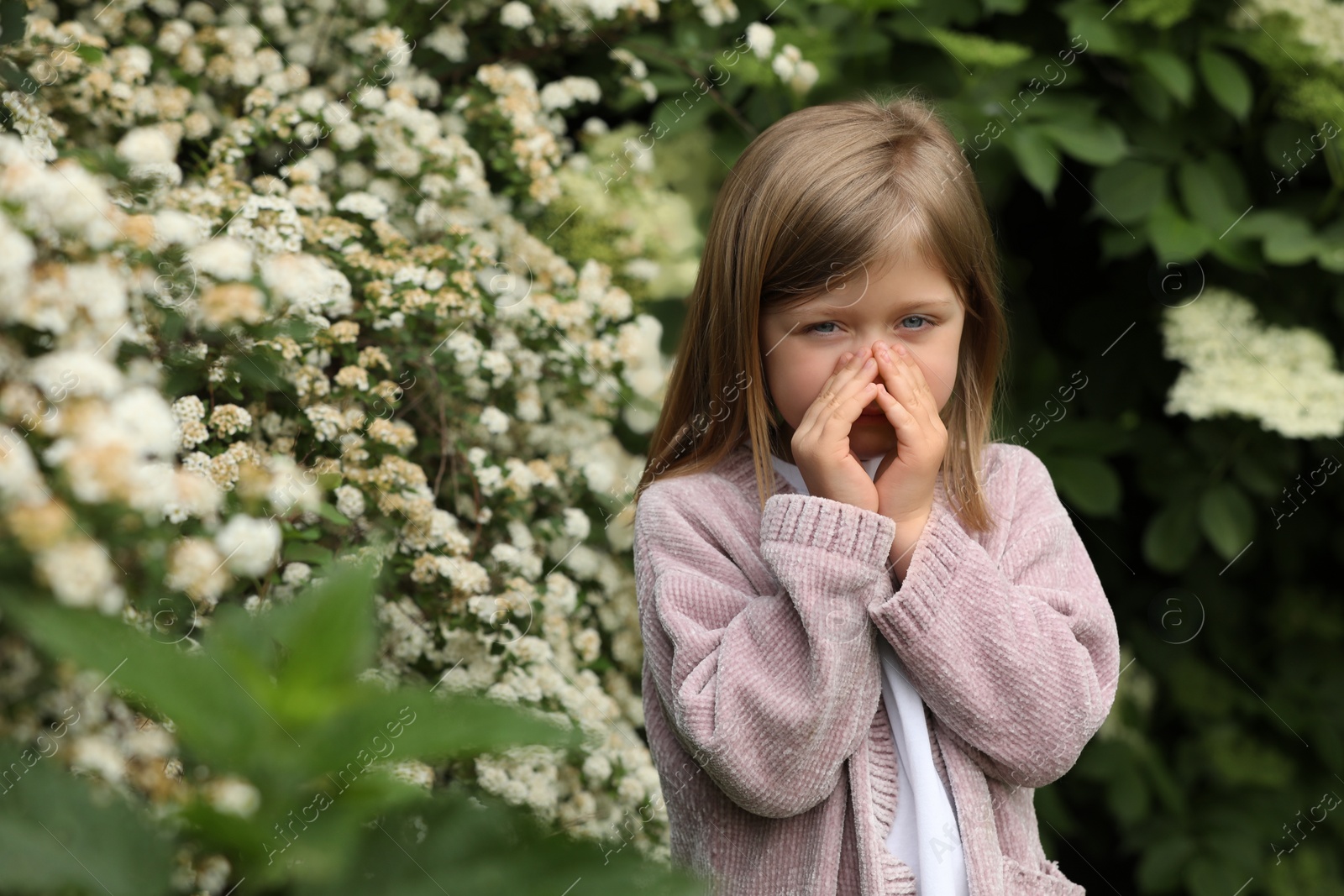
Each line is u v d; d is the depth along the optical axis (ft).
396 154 5.36
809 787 3.18
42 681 1.87
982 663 3.26
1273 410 6.69
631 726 5.87
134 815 0.85
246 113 5.16
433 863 0.86
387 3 5.73
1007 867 3.28
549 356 5.64
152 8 5.20
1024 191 7.45
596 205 6.09
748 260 3.60
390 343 5.11
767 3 6.77
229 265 3.94
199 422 3.90
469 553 5.10
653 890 0.84
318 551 4.06
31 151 3.88
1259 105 7.17
